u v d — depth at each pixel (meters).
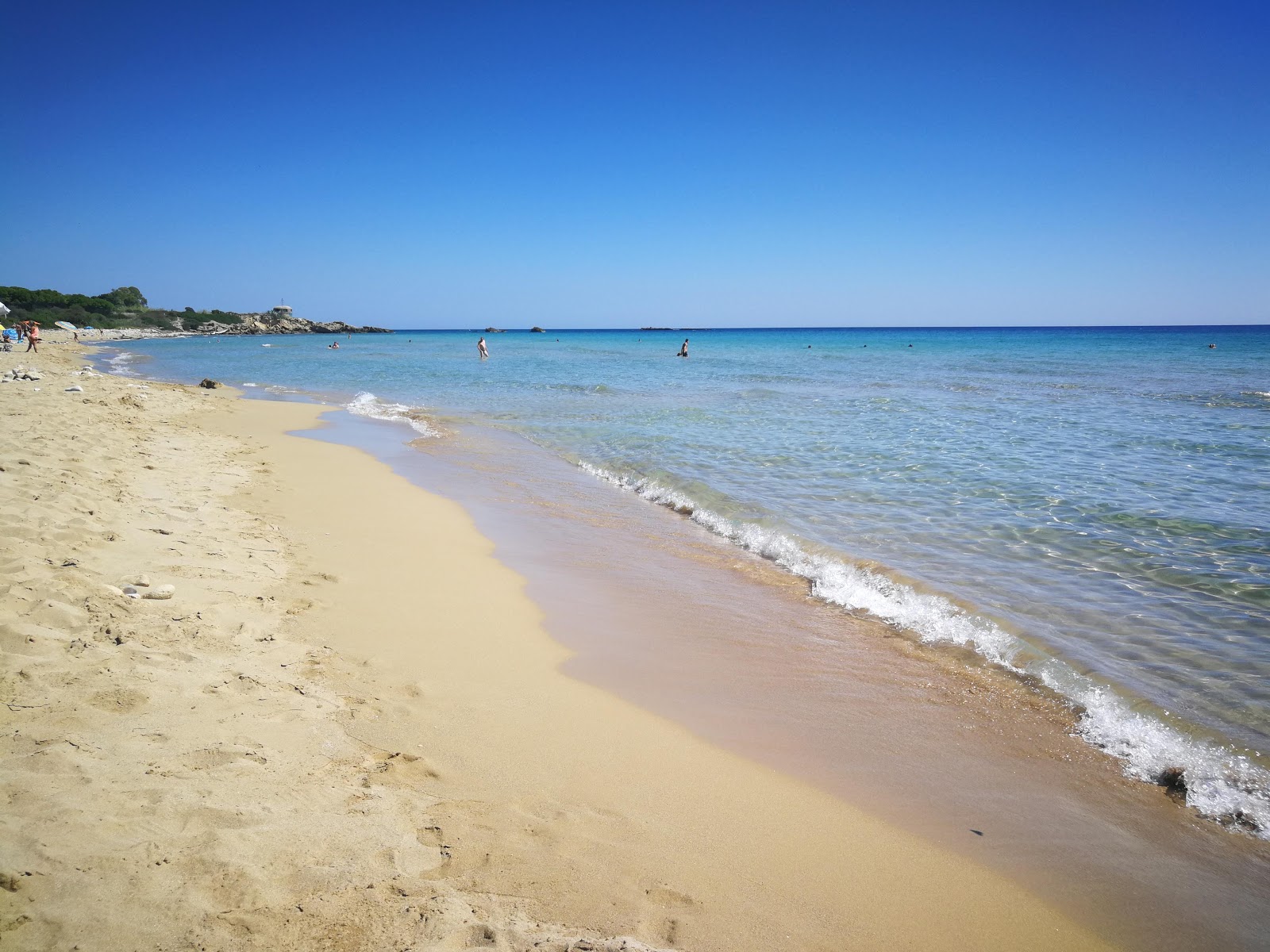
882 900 3.22
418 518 9.73
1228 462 13.39
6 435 10.98
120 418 15.36
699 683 5.39
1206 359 52.66
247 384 33.06
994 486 11.54
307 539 8.18
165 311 126.12
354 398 26.91
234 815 3.16
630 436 17.23
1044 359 54.88
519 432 18.36
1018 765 4.42
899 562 8.11
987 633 6.27
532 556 8.45
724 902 3.11
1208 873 3.54
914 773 4.30
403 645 5.61
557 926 2.83
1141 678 5.46
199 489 9.82
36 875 2.58
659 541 9.23
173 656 4.61
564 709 4.83
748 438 16.72
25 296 93.06
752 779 4.15
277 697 4.39
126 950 2.37
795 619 6.72
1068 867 3.53
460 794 3.73
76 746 3.46
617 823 3.62
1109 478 12.07
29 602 4.85
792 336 196.00
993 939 3.04
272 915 2.64
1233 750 4.54
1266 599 6.88
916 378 36.31
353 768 3.79
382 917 2.72
